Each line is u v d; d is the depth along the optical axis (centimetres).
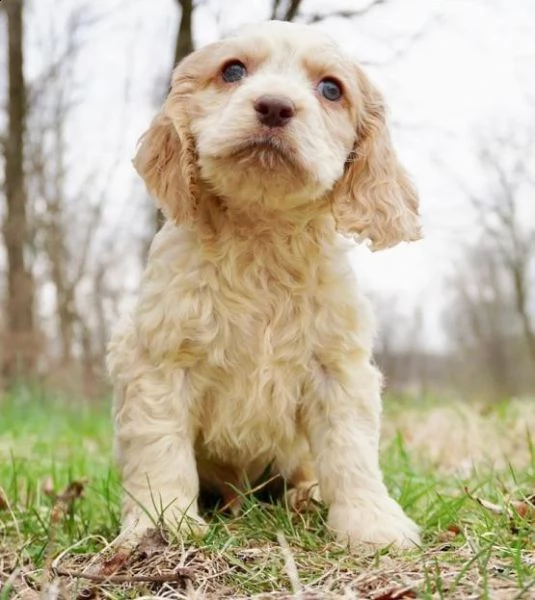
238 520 68
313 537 65
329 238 70
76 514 75
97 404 208
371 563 60
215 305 68
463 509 71
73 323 278
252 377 68
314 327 69
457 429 123
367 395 69
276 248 68
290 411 70
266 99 63
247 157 63
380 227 71
